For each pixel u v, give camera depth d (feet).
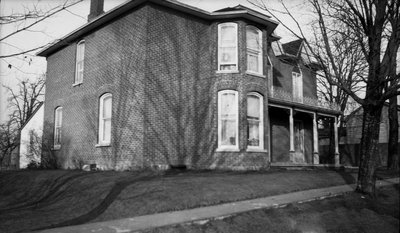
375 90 39.73
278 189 39.96
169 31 56.24
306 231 28.66
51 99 76.89
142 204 32.68
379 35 38.63
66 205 38.50
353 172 61.67
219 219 28.27
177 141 55.01
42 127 82.12
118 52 58.18
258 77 59.11
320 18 39.22
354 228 30.30
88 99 63.98
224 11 61.87
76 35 67.92
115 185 40.60
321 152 121.60
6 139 129.80
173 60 56.13
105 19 60.64
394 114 77.30
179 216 28.81
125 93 55.72
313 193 39.52
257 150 57.16
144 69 53.01
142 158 51.70
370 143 41.39
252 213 30.14
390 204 38.68
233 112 56.80
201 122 56.90
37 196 48.42
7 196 53.26
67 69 72.08
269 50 77.10
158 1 54.49
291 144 69.26
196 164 55.83
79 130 65.67
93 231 25.11
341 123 97.91
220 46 58.90
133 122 53.78
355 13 39.11
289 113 69.62
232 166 54.90
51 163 73.72
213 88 57.26
